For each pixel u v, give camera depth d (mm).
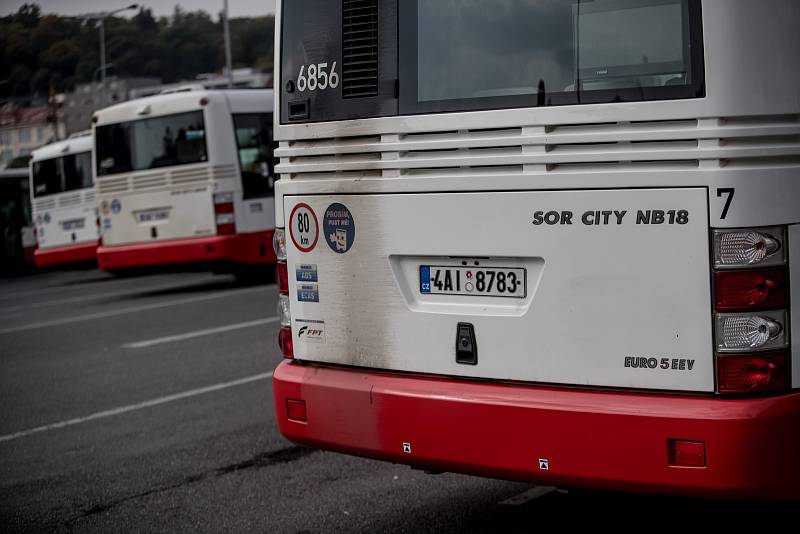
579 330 4074
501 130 4219
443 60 4395
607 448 3932
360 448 4594
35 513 5770
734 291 3775
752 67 3760
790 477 3785
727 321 3789
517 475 4152
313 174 4812
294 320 4930
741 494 3748
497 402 4172
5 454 7074
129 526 5465
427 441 4363
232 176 15727
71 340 12148
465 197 4312
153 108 15992
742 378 3793
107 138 16391
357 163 4625
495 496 5535
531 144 4129
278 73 4922
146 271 16172
